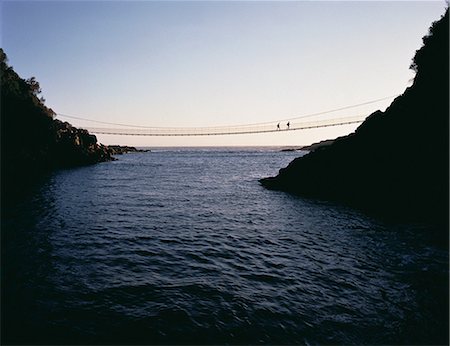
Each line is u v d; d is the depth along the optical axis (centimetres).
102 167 6969
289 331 748
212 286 991
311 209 2441
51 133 5312
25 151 4478
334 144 3388
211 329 748
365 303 894
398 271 1132
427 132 2344
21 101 4153
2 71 4316
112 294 921
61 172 5450
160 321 777
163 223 1889
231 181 4553
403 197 2325
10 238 1485
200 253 1334
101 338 707
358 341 719
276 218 2105
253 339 714
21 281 1006
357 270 1148
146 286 981
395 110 2831
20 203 2431
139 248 1384
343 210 2402
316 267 1181
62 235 1562
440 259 1234
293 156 15775
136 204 2539
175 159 12100
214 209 2398
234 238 1589
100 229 1705
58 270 1105
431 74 2494
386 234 1662
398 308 866
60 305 851
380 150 2762
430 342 716
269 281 1043
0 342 683
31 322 765
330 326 773
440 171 2097
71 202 2556
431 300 910
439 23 2470
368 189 2694
